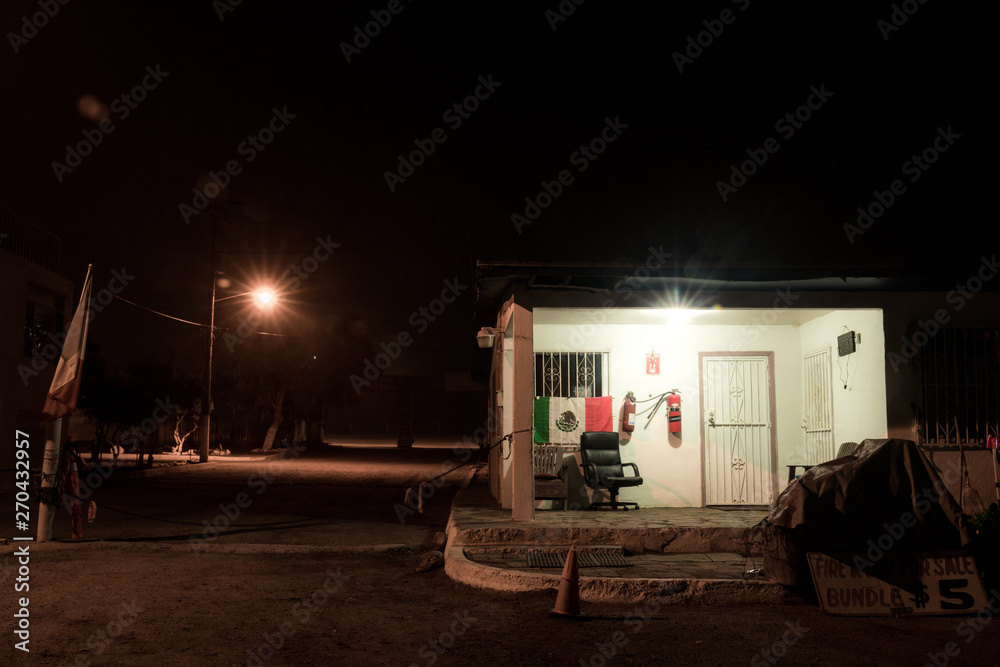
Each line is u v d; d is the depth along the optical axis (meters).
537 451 11.52
